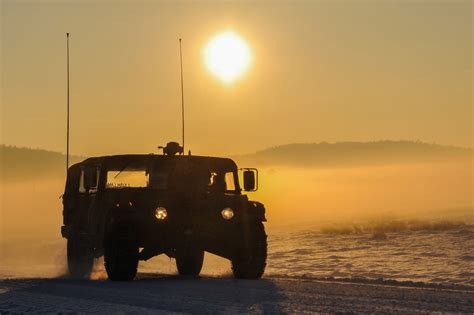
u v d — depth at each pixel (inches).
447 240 1589.6
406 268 1126.4
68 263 995.3
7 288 786.2
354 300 598.9
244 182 871.7
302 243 1806.1
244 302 599.8
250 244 818.8
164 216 805.9
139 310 572.7
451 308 545.6
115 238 805.9
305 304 582.6
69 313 571.5
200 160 873.5
